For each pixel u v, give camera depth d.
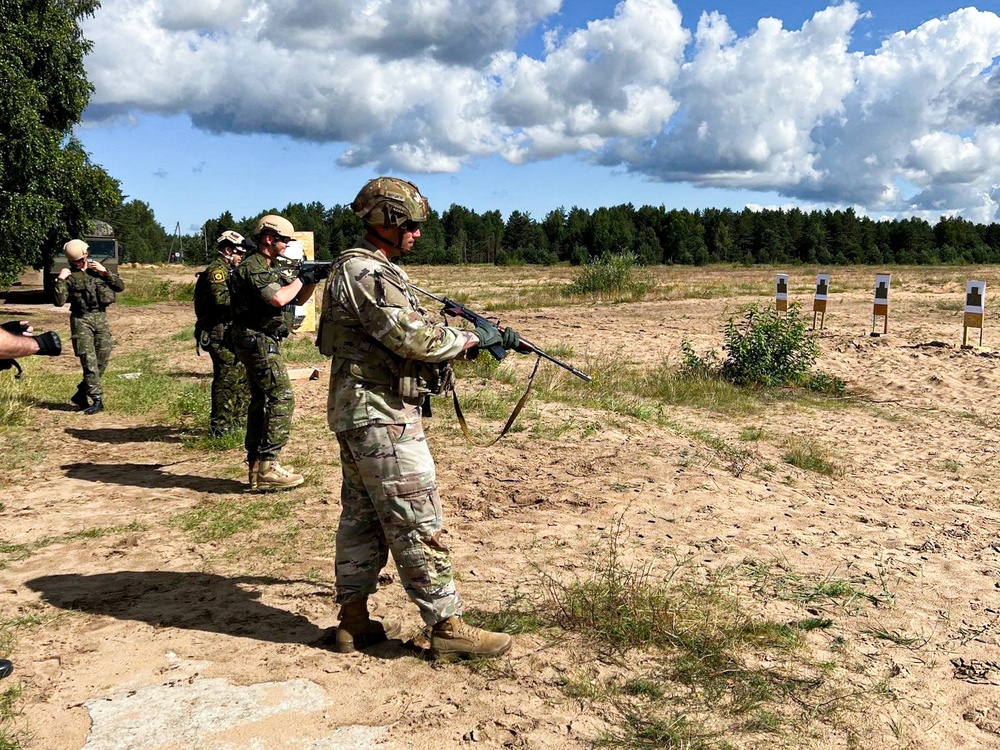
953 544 5.11
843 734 2.86
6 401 8.40
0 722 2.82
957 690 3.22
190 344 15.29
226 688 3.08
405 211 3.18
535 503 5.50
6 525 4.95
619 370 11.92
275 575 4.19
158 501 5.47
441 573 3.25
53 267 27.03
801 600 4.02
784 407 10.47
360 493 3.31
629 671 3.22
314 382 10.09
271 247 5.44
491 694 3.04
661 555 4.54
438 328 3.17
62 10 25.09
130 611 3.75
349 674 3.19
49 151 22.94
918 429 9.39
